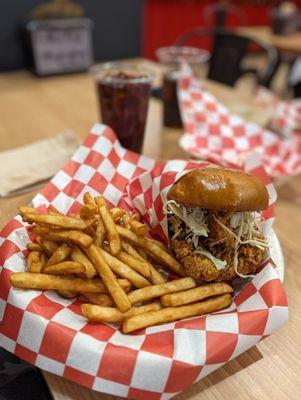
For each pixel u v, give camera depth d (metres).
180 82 0.56
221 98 0.72
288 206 0.45
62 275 0.28
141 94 0.46
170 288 0.28
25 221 0.30
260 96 0.74
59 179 0.36
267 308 0.26
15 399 0.32
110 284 0.27
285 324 0.28
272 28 1.46
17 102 0.70
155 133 0.59
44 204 0.34
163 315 0.26
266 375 0.24
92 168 0.37
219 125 0.54
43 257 0.31
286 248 0.36
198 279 0.30
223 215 0.31
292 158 0.51
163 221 0.34
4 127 0.59
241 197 0.29
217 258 0.30
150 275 0.30
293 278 0.32
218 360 0.23
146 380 0.22
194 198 0.29
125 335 0.25
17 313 0.25
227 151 0.51
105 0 0.97
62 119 0.63
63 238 0.29
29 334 0.24
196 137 0.53
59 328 0.24
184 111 0.55
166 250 0.33
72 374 0.23
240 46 0.94
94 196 0.36
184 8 1.90
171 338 0.24
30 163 0.46
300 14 1.55
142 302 0.29
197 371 0.23
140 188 0.37
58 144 0.51
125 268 0.29
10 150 0.52
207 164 0.36
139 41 1.09
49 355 0.23
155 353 0.23
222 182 0.29
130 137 0.49
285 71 1.99
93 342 0.23
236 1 2.11
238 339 0.24
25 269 0.29
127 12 1.02
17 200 0.40
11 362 0.36
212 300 0.27
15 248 0.29
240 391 0.23
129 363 0.22
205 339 0.24
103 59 1.04
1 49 0.87
